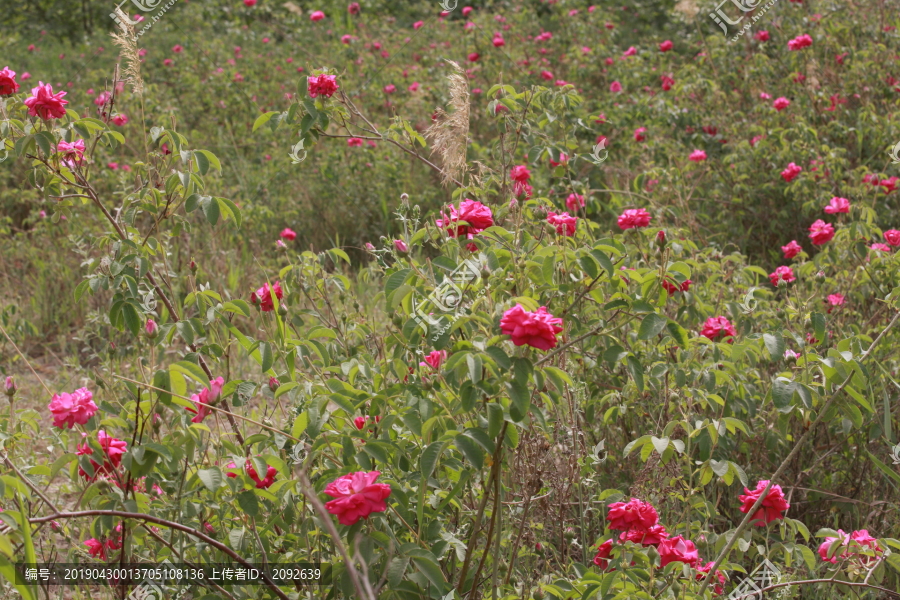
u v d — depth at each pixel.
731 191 5.61
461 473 2.02
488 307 2.03
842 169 5.31
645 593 1.95
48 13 14.33
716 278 3.54
